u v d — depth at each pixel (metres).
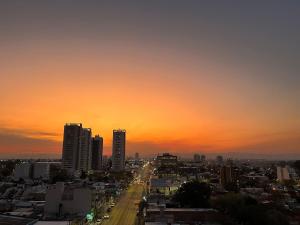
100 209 148.38
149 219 105.06
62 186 125.62
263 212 108.62
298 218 116.56
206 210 113.50
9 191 170.50
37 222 97.06
